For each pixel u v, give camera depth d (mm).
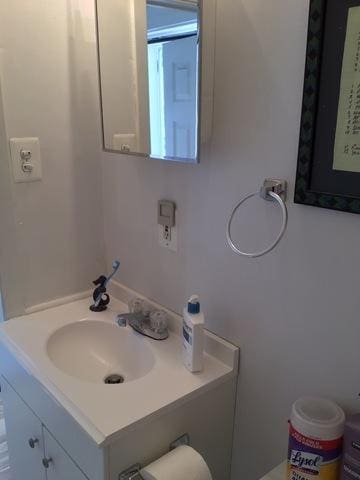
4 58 1319
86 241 1632
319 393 1065
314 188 963
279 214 1057
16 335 1399
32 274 1524
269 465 1236
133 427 1025
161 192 1363
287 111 989
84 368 1409
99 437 986
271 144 1035
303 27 925
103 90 1376
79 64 1467
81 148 1540
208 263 1269
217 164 1172
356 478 889
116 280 1666
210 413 1217
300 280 1048
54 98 1441
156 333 1369
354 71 853
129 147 1326
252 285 1160
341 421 936
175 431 1134
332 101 897
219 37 1082
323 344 1033
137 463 1066
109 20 1300
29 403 1315
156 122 1225
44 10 1358
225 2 1050
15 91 1358
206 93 1108
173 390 1139
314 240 1000
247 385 1240
